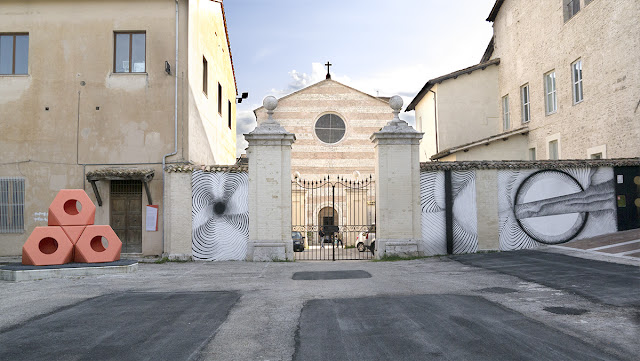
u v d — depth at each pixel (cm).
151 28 1544
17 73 1556
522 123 2297
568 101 1917
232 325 652
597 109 1741
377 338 584
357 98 3025
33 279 1073
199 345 562
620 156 1620
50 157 1517
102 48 1541
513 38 2391
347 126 2998
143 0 1548
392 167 1440
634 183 1495
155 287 959
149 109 1525
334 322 664
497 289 880
